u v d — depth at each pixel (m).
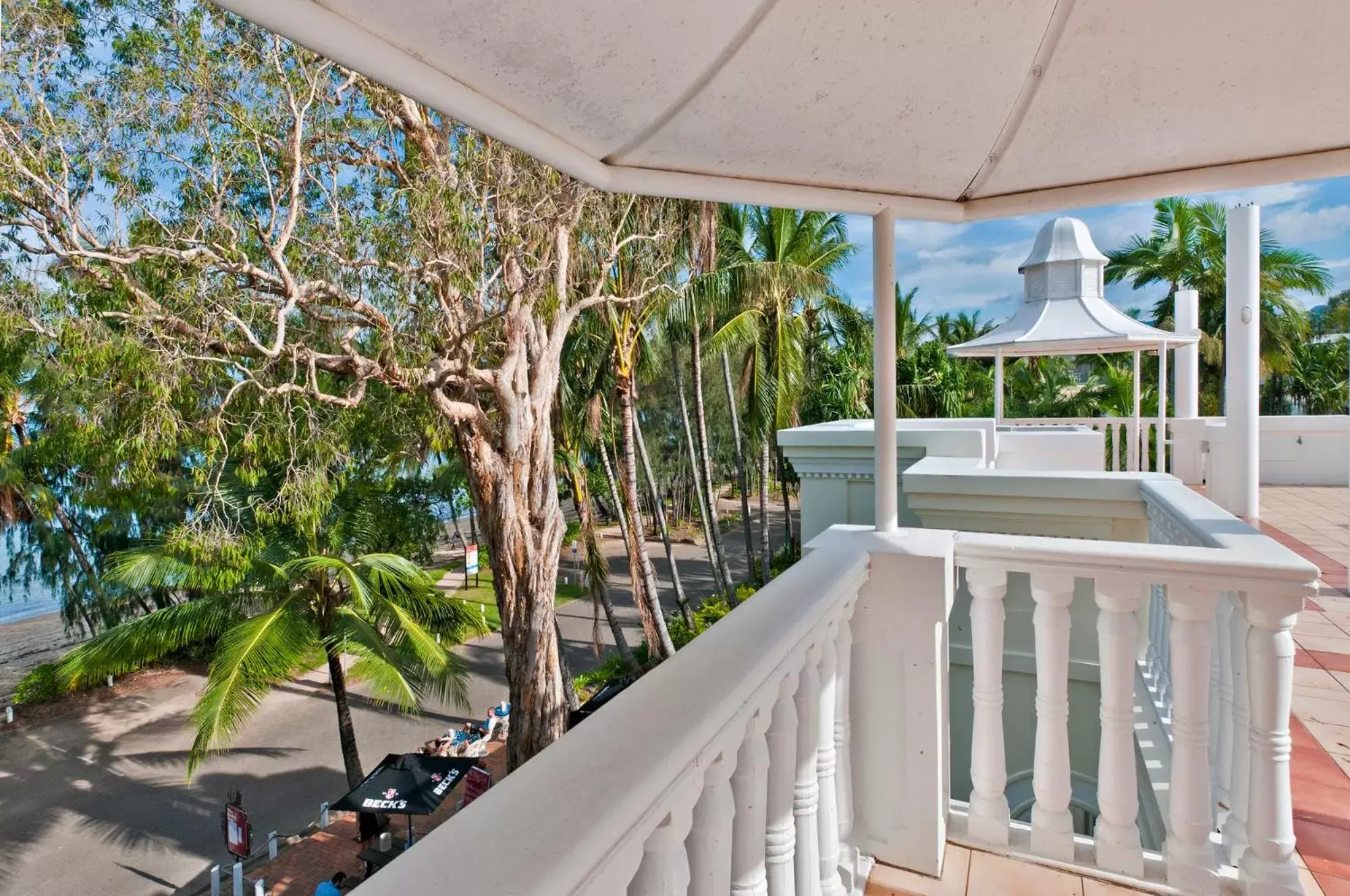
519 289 9.47
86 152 7.73
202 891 9.49
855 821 1.99
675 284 14.30
